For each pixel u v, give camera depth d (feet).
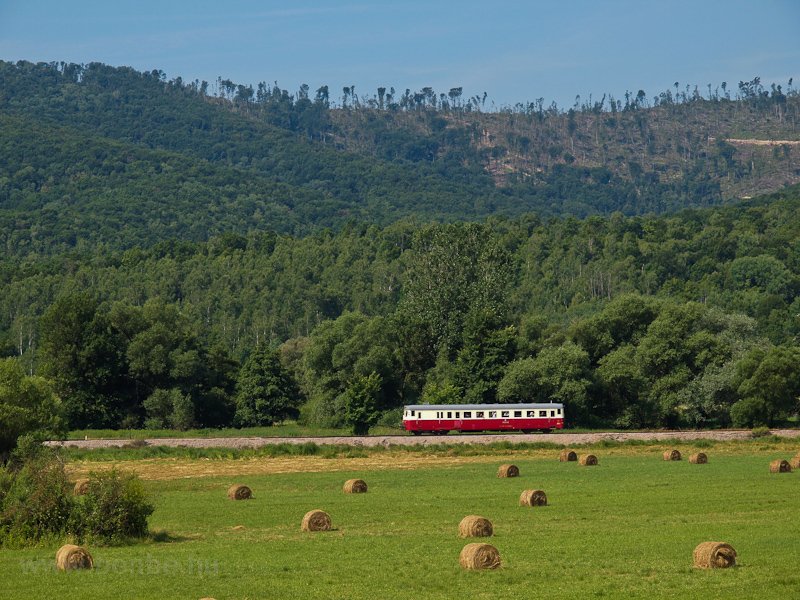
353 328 625.82
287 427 582.35
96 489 196.03
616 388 545.03
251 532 201.67
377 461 376.68
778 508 222.48
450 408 492.13
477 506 234.58
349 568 159.94
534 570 156.35
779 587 143.84
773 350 509.76
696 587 144.25
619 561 161.89
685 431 473.67
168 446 421.59
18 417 339.98
